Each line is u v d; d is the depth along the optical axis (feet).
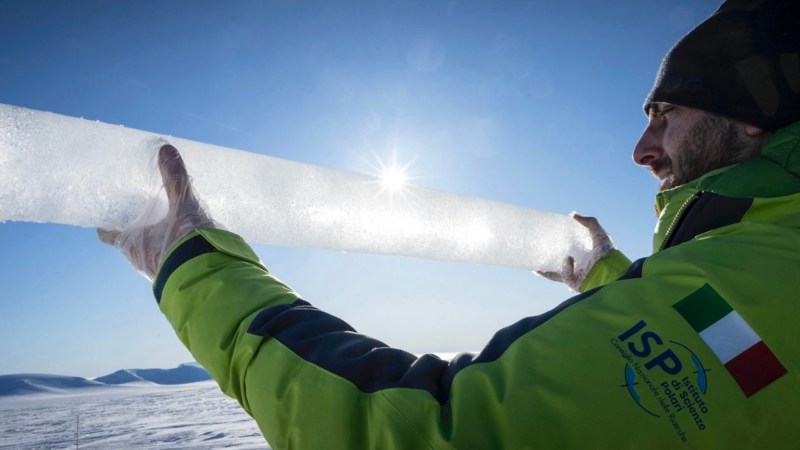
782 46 2.72
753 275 1.99
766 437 1.75
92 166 3.21
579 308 2.05
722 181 2.67
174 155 3.31
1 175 2.98
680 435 1.72
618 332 1.91
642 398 1.77
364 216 4.99
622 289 2.06
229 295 2.52
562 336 1.94
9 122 3.03
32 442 156.66
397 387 1.98
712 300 1.94
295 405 2.07
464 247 6.20
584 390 1.79
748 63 2.75
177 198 3.17
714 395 1.78
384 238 5.28
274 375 2.17
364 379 2.06
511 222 6.57
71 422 208.03
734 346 1.86
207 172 3.82
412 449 1.84
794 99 2.69
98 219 3.29
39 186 3.07
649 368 1.82
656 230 3.15
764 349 1.85
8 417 254.06
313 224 4.55
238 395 2.38
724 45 2.84
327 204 4.63
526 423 1.76
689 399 1.77
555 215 7.13
